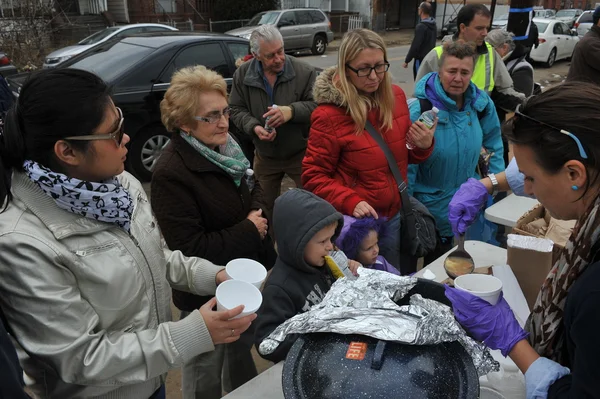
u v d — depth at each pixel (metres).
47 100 1.02
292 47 14.57
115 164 1.13
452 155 2.45
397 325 0.89
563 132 0.88
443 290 1.08
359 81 2.10
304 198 1.55
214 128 1.82
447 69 2.35
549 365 0.98
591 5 31.89
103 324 1.13
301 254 1.52
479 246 2.14
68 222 1.07
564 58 14.51
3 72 5.65
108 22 16.64
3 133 1.06
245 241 1.88
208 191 1.84
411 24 25.12
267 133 3.13
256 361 2.57
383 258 2.07
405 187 2.27
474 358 0.92
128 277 1.16
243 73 3.32
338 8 23.16
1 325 0.89
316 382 0.84
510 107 3.21
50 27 12.09
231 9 18.42
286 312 1.53
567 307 0.85
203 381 1.91
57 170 1.09
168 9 18.91
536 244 1.63
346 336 0.91
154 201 1.80
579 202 0.93
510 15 4.32
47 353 1.02
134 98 4.78
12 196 1.05
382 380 0.81
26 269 1.00
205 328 1.15
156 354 1.12
